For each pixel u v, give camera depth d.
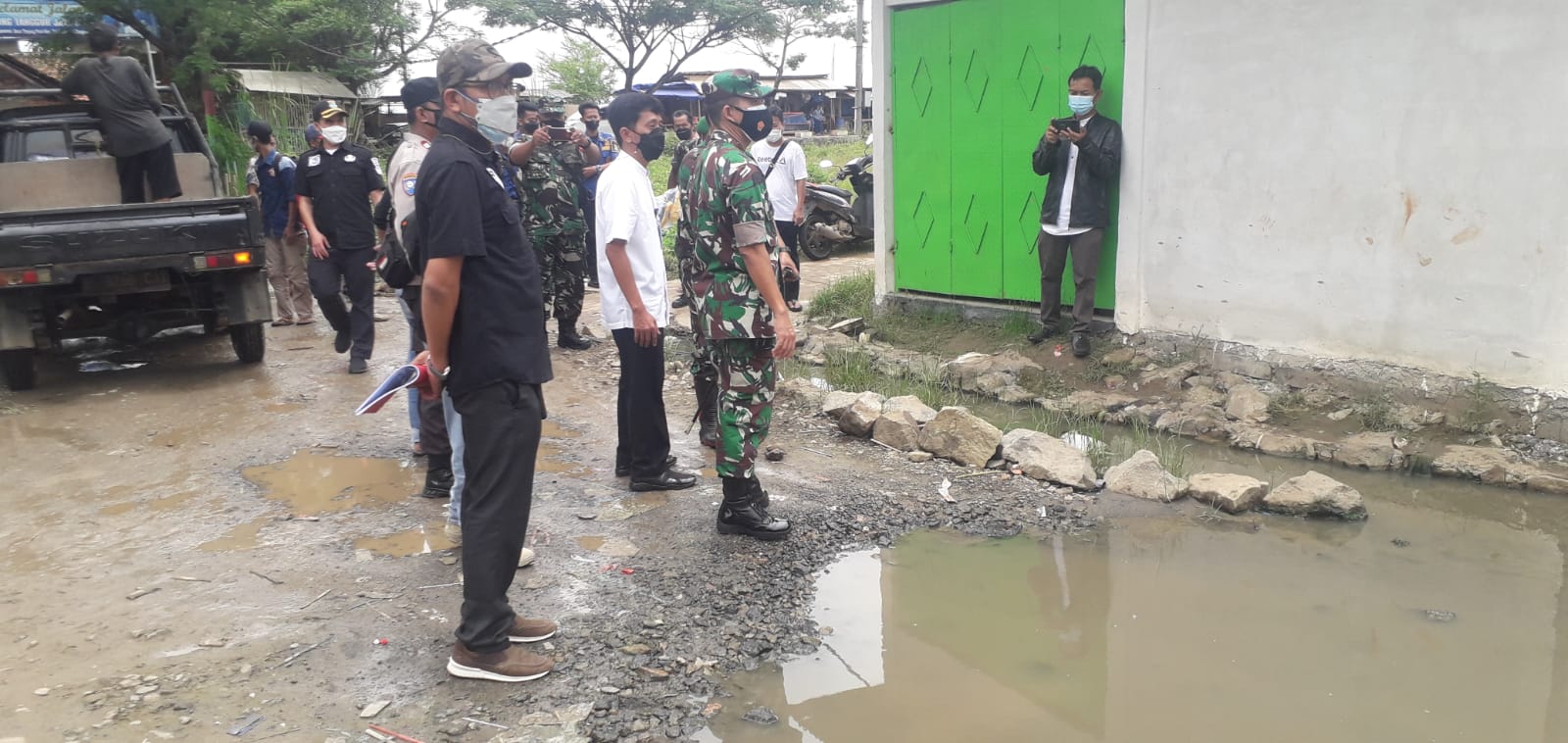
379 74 20.55
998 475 5.07
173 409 6.23
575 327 8.00
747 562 4.02
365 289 7.01
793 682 3.20
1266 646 3.45
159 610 3.58
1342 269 5.82
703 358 5.07
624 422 4.84
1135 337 6.86
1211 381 6.30
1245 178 6.16
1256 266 6.20
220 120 14.86
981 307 7.83
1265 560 4.13
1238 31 6.03
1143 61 6.48
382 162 18.64
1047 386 6.61
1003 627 3.59
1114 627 3.59
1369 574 3.96
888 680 3.23
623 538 4.22
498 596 3.08
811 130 44.41
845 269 11.82
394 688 3.08
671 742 2.86
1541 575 3.93
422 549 4.11
